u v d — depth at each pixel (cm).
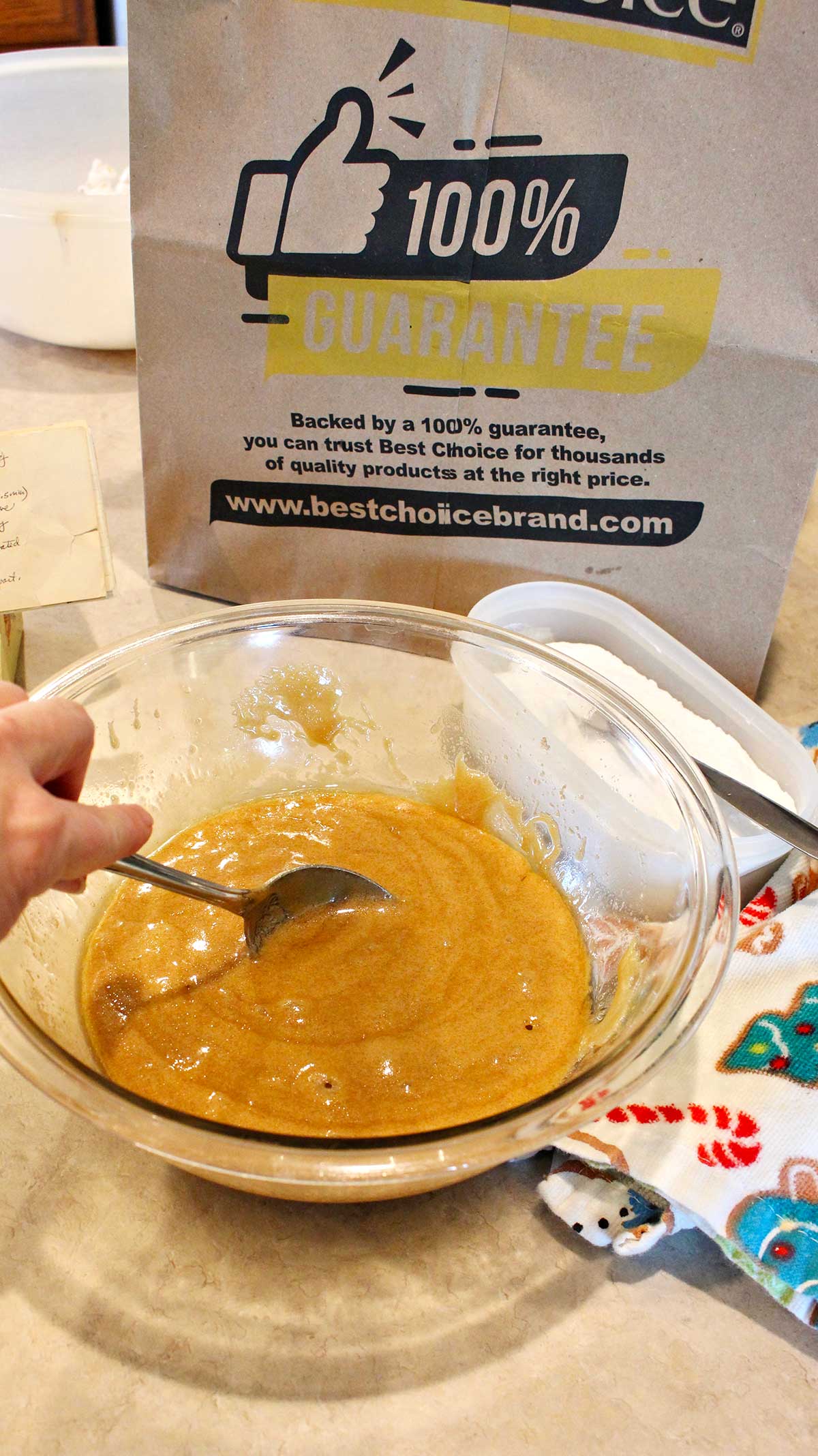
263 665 77
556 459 86
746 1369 55
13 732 43
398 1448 51
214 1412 52
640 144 73
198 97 78
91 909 68
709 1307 58
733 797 71
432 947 67
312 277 82
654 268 77
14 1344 54
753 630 92
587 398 83
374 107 75
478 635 75
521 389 84
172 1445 51
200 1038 61
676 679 89
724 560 88
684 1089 61
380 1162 46
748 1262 55
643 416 82
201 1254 58
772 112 70
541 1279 58
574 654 88
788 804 78
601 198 75
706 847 61
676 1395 54
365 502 92
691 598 91
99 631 98
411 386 85
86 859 44
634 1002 58
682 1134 59
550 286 79
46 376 130
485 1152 46
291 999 63
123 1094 48
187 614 101
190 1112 57
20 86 130
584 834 71
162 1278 57
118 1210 60
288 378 87
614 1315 57
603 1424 53
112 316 125
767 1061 62
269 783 80
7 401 125
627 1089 49
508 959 66
